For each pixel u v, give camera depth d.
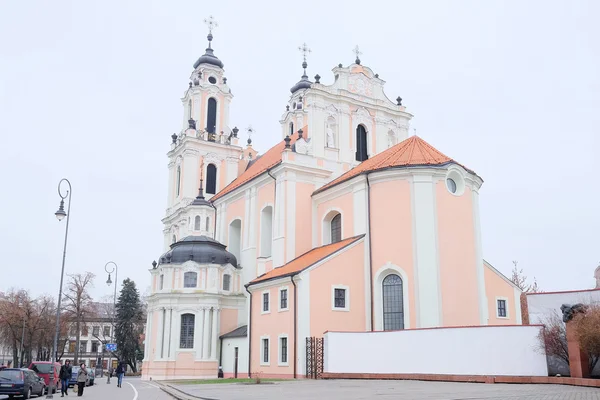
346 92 52.41
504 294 44.19
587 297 31.88
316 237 47.91
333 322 38.19
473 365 27.97
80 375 32.44
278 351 40.03
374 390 22.31
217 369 52.28
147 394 31.02
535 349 26.36
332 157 50.81
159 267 56.31
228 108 73.62
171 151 73.69
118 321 96.19
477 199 41.06
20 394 29.70
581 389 20.39
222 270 55.16
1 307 86.31
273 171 50.38
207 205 63.03
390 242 39.12
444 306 36.97
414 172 39.06
